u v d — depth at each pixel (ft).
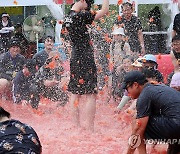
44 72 33.53
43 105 32.76
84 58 25.93
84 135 24.45
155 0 44.11
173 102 18.15
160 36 46.88
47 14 47.21
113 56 35.01
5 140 14.65
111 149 21.68
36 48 43.34
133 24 36.52
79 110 26.37
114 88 33.47
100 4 39.88
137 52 36.06
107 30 36.14
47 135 24.45
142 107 18.33
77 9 25.88
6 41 43.98
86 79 25.96
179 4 43.39
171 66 30.73
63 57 33.94
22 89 34.04
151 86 18.62
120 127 26.48
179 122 17.93
